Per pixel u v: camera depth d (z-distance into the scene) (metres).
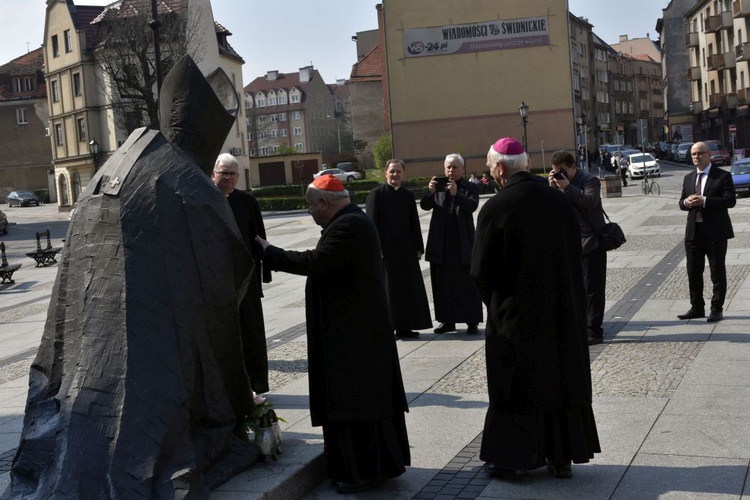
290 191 56.38
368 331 4.56
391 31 50.88
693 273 8.98
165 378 3.92
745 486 4.37
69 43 57.22
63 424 3.93
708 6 69.25
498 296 4.61
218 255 4.16
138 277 4.00
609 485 4.53
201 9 52.75
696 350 7.54
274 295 13.65
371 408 4.52
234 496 4.11
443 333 9.32
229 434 4.29
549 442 4.59
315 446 4.94
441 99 50.97
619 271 13.28
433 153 51.28
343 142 131.88
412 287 8.98
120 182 4.14
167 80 4.54
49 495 3.76
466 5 50.25
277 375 7.68
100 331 4.01
